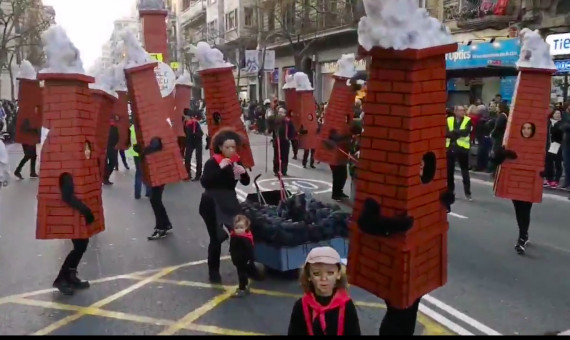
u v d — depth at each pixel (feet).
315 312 10.71
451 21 80.02
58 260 24.50
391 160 11.39
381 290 11.75
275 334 16.42
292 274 21.63
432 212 11.89
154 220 32.17
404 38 10.70
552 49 63.10
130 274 22.36
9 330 16.75
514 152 24.17
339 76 35.94
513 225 30.48
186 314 18.06
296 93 53.83
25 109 47.88
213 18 184.03
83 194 18.76
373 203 11.68
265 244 21.31
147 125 26.48
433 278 12.26
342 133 36.24
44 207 18.74
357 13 84.38
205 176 20.81
